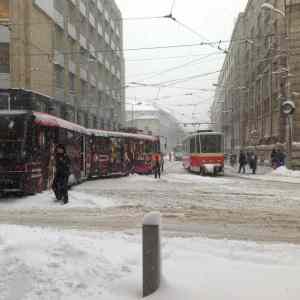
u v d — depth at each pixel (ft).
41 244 21.36
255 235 33.30
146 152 114.52
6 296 16.96
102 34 222.28
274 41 140.15
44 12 135.33
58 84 154.61
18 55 118.83
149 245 18.28
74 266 19.49
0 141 53.98
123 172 103.60
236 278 20.11
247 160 144.15
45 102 105.60
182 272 20.99
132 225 37.22
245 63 210.38
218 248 27.43
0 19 117.91
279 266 22.93
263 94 163.32
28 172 54.44
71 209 46.62
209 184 81.87
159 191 67.26
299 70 118.93
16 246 20.95
